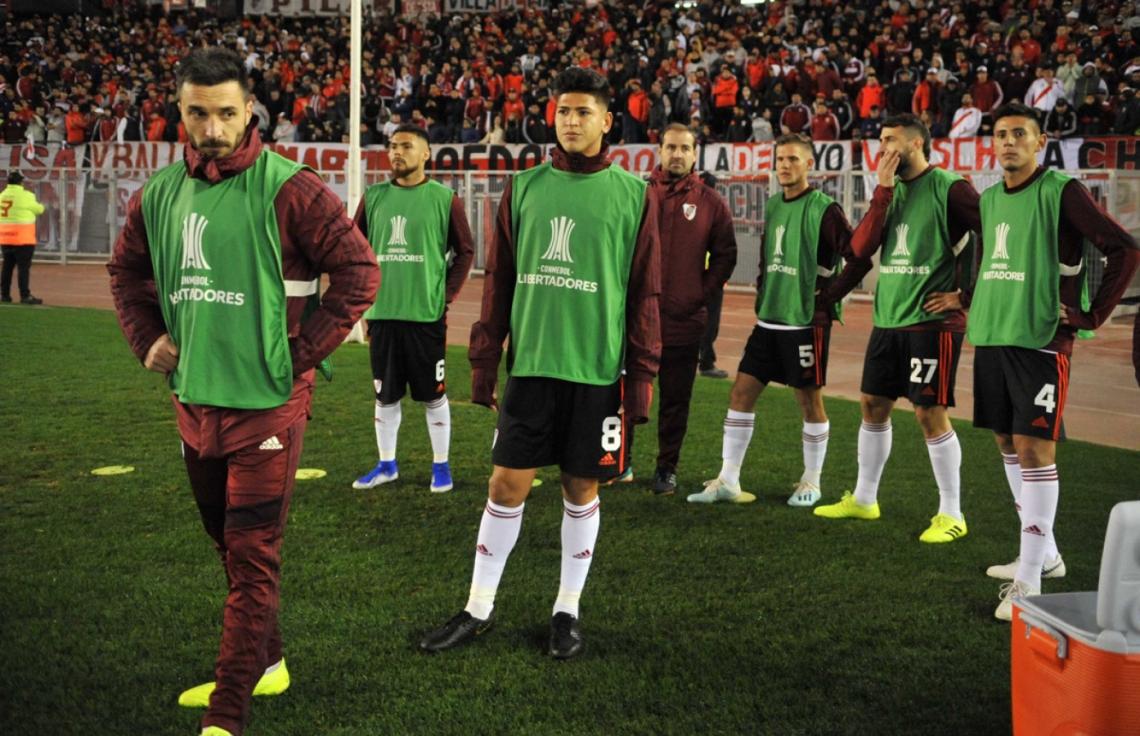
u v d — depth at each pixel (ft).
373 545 15.61
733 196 56.34
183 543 15.40
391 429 19.02
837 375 32.19
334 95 74.08
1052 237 13.37
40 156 70.54
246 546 9.79
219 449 9.80
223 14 93.25
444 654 11.83
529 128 63.72
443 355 18.62
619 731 10.05
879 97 57.67
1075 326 13.37
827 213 17.56
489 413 25.66
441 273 18.56
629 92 64.03
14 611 12.75
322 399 26.86
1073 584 14.29
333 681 11.08
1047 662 8.73
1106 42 58.18
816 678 11.28
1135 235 46.55
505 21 85.15
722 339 40.91
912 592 13.88
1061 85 54.65
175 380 10.13
